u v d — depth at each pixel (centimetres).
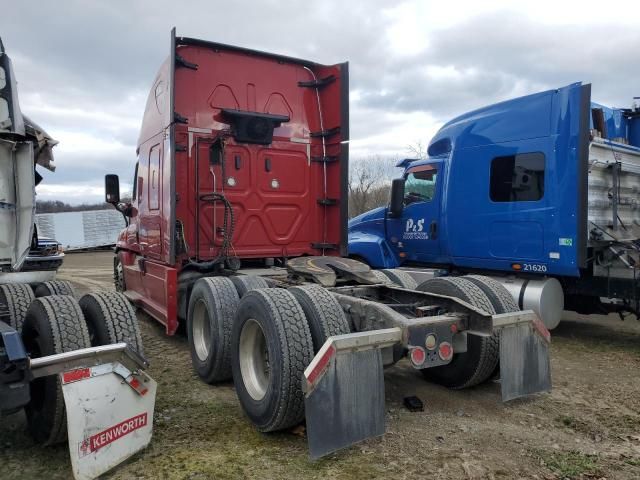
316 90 679
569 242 635
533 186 673
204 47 606
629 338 695
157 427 388
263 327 368
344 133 653
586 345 655
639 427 391
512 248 698
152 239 655
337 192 666
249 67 633
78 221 3103
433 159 817
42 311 346
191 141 599
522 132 687
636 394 466
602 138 679
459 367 452
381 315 372
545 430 384
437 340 366
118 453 320
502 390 391
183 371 538
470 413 416
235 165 621
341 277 531
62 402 316
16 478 315
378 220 904
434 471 319
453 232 773
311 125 673
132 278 783
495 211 716
